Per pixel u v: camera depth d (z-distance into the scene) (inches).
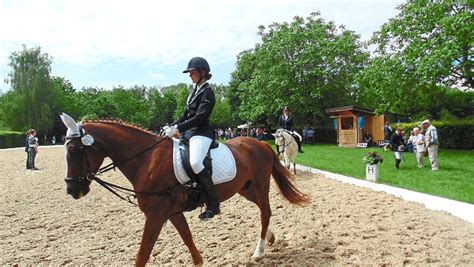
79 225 318.0
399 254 195.9
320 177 494.3
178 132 179.5
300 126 1579.7
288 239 236.8
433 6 785.6
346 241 218.8
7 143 1878.7
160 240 257.9
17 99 2230.6
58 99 2488.9
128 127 185.9
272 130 1972.2
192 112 191.3
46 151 1370.6
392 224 247.1
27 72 2279.8
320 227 251.8
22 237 288.2
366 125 1245.1
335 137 1594.5
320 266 190.1
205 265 208.7
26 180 618.8
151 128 3289.9
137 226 306.3
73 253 244.5
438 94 902.4
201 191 183.9
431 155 547.5
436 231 230.4
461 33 712.4
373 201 323.6
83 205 401.1
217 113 2704.2
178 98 2987.2
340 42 1475.1
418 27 823.1
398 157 571.5
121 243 262.7
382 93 887.1
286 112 585.9
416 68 797.2
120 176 597.9
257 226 276.5
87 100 3021.7
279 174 235.1
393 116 1464.1
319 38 1464.1
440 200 329.4
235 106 2379.4
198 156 177.2
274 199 362.6
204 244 245.0
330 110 1252.5
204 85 190.5
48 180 607.5
